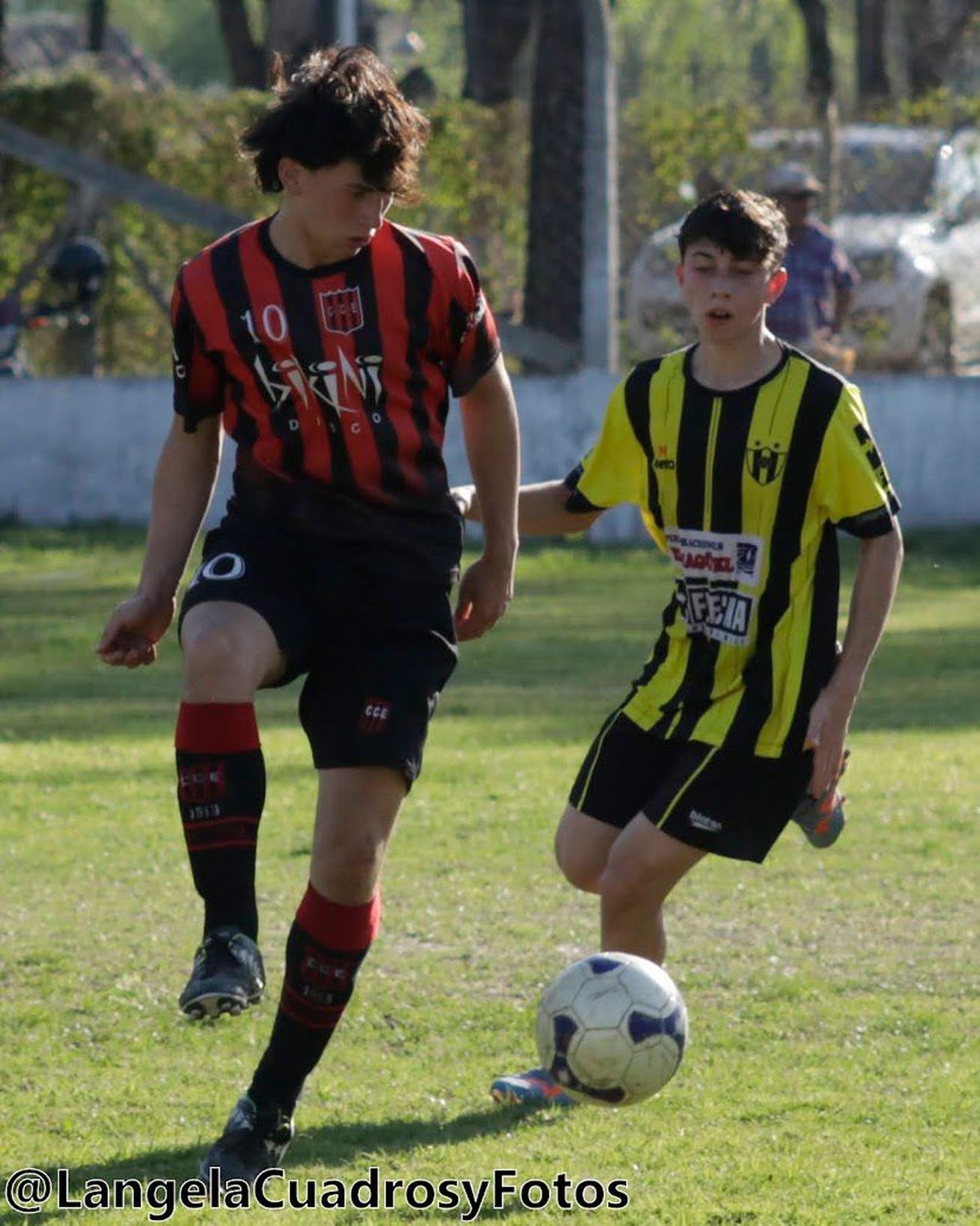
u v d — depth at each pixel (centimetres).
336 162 1274
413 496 1362
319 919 1349
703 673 1584
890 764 2905
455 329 1372
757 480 1554
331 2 8188
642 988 1448
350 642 1359
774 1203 1323
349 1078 1609
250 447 1367
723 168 5644
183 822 1310
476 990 1839
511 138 5772
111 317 6181
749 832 1565
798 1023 1734
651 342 5672
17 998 1812
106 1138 1473
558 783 2747
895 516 1557
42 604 4622
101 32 11631
